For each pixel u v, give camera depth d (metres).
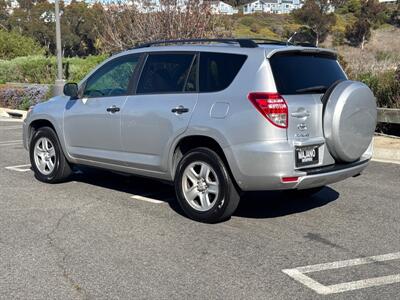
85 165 7.79
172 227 6.20
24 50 30.12
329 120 6.08
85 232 6.02
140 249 5.50
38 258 5.26
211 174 6.22
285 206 7.15
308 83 6.18
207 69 6.36
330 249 5.54
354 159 6.41
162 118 6.55
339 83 6.20
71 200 7.34
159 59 6.89
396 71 12.45
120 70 7.30
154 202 7.27
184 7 18.20
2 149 11.58
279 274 4.91
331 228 6.23
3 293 4.52
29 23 45.41
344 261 5.22
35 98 18.70
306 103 6.00
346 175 6.35
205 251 5.46
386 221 6.50
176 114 6.41
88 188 8.02
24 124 8.55
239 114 5.88
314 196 7.68
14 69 23.48
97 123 7.36
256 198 7.55
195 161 6.30
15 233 5.97
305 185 5.93
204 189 6.30
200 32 17.91
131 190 7.92
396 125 12.04
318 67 6.45
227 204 6.13
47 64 22.86
